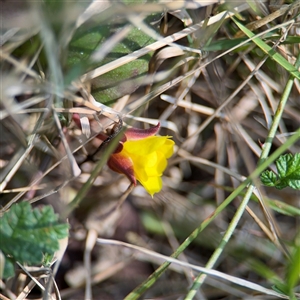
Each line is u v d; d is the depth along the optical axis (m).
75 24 0.25
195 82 0.29
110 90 0.26
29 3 0.24
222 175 0.29
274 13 0.27
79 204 0.28
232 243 0.29
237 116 0.29
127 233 0.29
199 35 0.27
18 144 0.27
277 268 0.28
